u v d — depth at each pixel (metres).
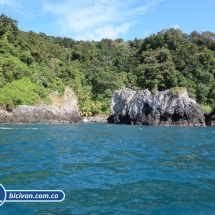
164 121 59.56
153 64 87.50
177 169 10.73
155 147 17.86
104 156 13.91
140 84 86.94
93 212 6.28
